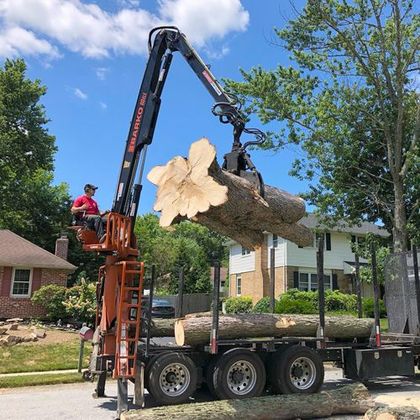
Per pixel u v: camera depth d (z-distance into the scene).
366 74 16.53
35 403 8.23
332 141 16.83
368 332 9.45
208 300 17.95
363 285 28.47
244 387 7.62
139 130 8.45
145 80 8.59
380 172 18.16
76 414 7.39
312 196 17.67
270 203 7.70
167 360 7.41
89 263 35.44
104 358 7.75
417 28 16.34
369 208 18.19
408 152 16.00
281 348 8.10
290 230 8.16
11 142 35.34
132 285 7.93
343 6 15.88
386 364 9.08
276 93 16.62
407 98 16.80
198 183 7.09
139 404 7.23
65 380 10.28
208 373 7.71
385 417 6.09
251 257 31.16
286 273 27.53
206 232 56.72
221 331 7.85
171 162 7.57
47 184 40.47
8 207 36.84
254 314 8.45
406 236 16.28
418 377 10.89
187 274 44.78
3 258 22.08
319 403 7.19
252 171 7.69
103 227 8.09
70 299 20.11
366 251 17.33
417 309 9.75
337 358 9.09
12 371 11.28
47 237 38.47
